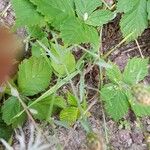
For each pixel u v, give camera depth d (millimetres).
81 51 343
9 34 326
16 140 315
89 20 331
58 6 329
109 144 320
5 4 348
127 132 328
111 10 349
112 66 323
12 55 323
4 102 310
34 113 305
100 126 328
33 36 331
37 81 316
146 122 332
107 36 354
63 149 314
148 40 353
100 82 332
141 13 334
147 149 324
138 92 299
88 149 289
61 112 317
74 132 322
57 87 314
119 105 317
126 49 351
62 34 322
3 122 313
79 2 331
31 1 324
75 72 318
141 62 324
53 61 319
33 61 317
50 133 318
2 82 315
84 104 319
